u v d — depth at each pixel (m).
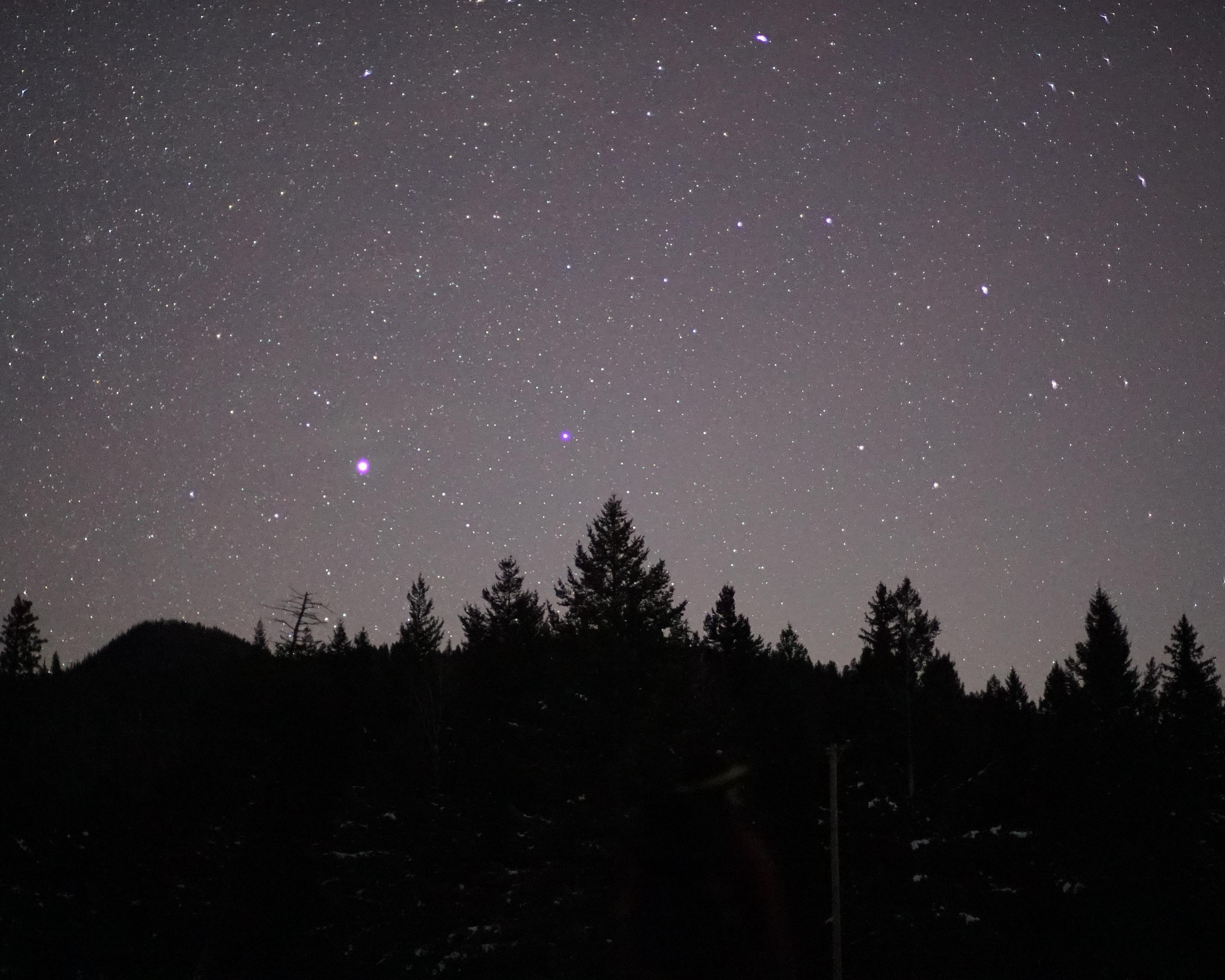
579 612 38.22
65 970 41.03
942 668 61.09
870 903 31.92
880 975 30.97
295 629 47.81
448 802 40.19
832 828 26.25
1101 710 51.72
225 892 40.06
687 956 3.32
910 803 34.47
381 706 53.47
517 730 38.56
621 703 33.81
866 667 42.59
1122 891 37.59
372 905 37.84
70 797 51.75
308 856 40.91
